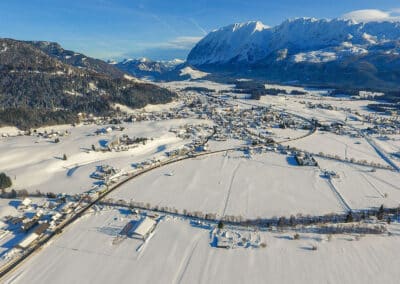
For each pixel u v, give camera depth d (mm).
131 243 101625
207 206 127500
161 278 86062
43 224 111000
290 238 103750
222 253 96438
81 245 100562
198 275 87250
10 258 94375
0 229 109688
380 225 111062
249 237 104438
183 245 100500
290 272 88250
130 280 85312
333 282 84688
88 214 119875
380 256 94875
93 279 85750
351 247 98938
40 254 96312
